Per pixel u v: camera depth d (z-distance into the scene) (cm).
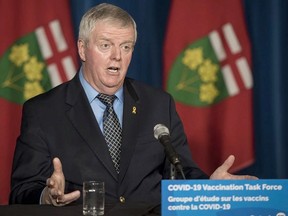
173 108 659
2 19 880
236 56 924
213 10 921
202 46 919
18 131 884
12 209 473
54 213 459
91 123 598
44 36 891
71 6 897
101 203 462
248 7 927
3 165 881
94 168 586
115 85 600
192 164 636
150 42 908
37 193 538
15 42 884
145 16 907
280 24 930
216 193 400
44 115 605
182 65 916
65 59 894
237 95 924
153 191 604
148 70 909
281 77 931
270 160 934
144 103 635
